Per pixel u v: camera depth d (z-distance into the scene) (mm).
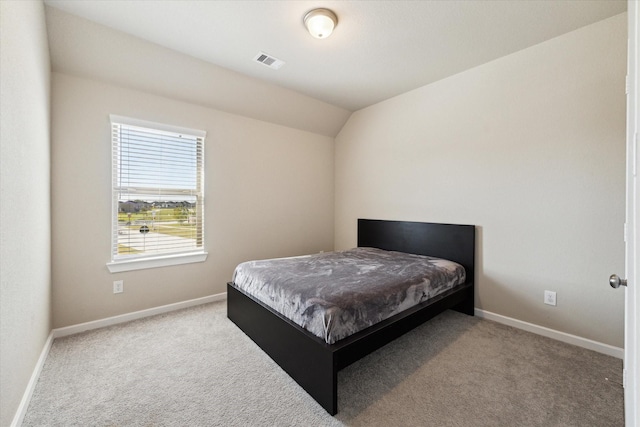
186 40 2262
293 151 3842
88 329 2369
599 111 2027
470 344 2152
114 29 2121
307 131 3990
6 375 1211
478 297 2699
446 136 2922
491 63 2576
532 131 2342
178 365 1867
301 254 3959
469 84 2734
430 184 3074
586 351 2047
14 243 1298
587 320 2100
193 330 2379
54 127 2207
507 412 1452
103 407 1476
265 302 2084
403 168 3346
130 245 2625
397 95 3373
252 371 1809
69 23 2002
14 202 1297
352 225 4055
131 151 2609
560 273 2219
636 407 644
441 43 2303
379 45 2328
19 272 1368
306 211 4004
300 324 1709
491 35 2188
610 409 1465
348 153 4086
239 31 2145
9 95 1229
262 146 3525
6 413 1215
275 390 1627
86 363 1873
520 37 2215
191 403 1518
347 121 4090
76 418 1398
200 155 3047
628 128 940
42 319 1859
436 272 2371
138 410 1460
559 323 2227
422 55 2482
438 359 1942
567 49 2158
